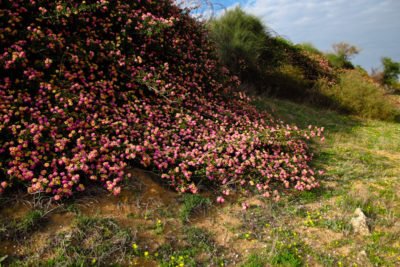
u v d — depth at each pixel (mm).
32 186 3082
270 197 4375
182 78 6012
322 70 12828
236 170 4480
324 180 5117
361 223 3807
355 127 8891
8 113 3621
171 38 6289
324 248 3436
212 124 5523
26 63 4227
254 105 8297
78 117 4098
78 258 2766
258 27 11000
